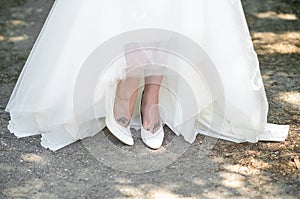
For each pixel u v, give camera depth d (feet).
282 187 10.02
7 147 11.12
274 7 18.28
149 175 10.36
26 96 11.53
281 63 14.82
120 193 9.86
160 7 10.50
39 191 9.90
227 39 11.02
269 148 11.16
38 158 10.80
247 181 10.19
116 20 10.61
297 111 12.51
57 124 11.21
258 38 16.24
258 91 11.16
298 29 16.81
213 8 10.85
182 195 9.82
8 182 10.12
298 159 10.80
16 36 16.49
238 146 11.21
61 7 11.06
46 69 11.30
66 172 10.41
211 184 10.10
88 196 9.77
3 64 14.84
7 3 18.66
